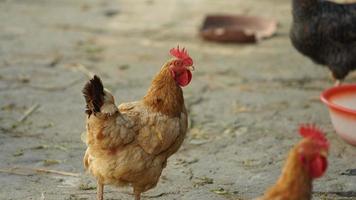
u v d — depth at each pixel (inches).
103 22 620.7
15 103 408.8
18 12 650.2
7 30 582.2
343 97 369.1
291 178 199.3
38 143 349.7
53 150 340.8
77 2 704.4
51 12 654.5
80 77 465.1
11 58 502.0
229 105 416.8
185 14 658.2
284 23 621.9
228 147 350.3
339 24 402.3
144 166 253.4
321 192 297.6
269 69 493.7
